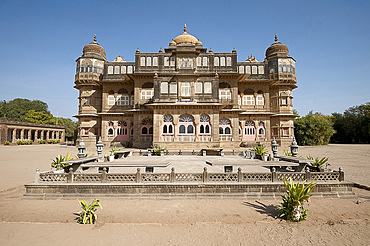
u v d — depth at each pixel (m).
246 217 7.54
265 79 37.38
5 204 8.80
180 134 30.14
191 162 17.06
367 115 56.84
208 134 30.16
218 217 7.54
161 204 8.75
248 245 5.75
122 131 37.69
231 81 35.41
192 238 6.11
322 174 9.90
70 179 9.71
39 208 8.36
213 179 9.86
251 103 37.75
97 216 7.61
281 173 9.82
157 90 30.69
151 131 34.81
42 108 81.56
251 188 9.49
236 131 34.12
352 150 33.34
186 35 39.59
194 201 9.08
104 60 40.31
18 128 54.03
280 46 38.62
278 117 38.03
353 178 12.91
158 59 33.88
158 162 12.05
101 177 9.70
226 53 34.38
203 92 30.98
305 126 45.44
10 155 26.36
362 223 7.13
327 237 6.19
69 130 79.00
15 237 6.11
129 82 37.59
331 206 8.58
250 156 20.08
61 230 6.57
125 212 7.96
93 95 39.66
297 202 7.20
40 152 30.44
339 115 65.50
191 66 32.09
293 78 37.84
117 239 6.03
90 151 31.08
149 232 6.46
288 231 6.55
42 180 9.84
